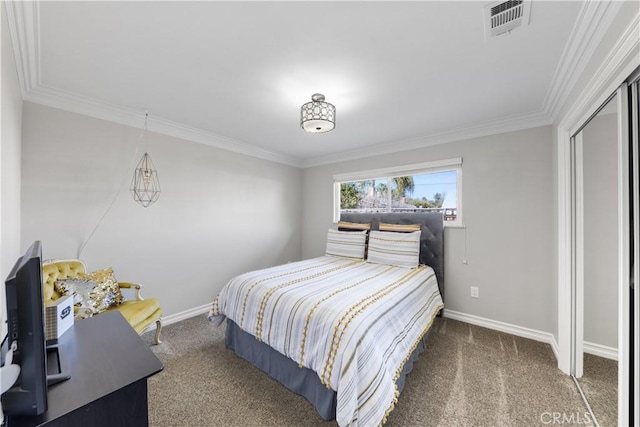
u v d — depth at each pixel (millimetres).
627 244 1161
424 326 2135
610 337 1544
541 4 1205
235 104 2330
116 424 819
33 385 695
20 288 691
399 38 1453
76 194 2256
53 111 2131
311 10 1256
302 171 4645
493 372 1980
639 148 1109
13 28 1286
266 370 1960
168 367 2061
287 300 1829
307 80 1918
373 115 2545
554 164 2316
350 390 1297
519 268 2625
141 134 2660
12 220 1495
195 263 3133
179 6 1233
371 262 3145
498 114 2510
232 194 3543
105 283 2129
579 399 1690
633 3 1005
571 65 1629
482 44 1498
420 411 1592
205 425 1498
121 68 1768
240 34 1435
